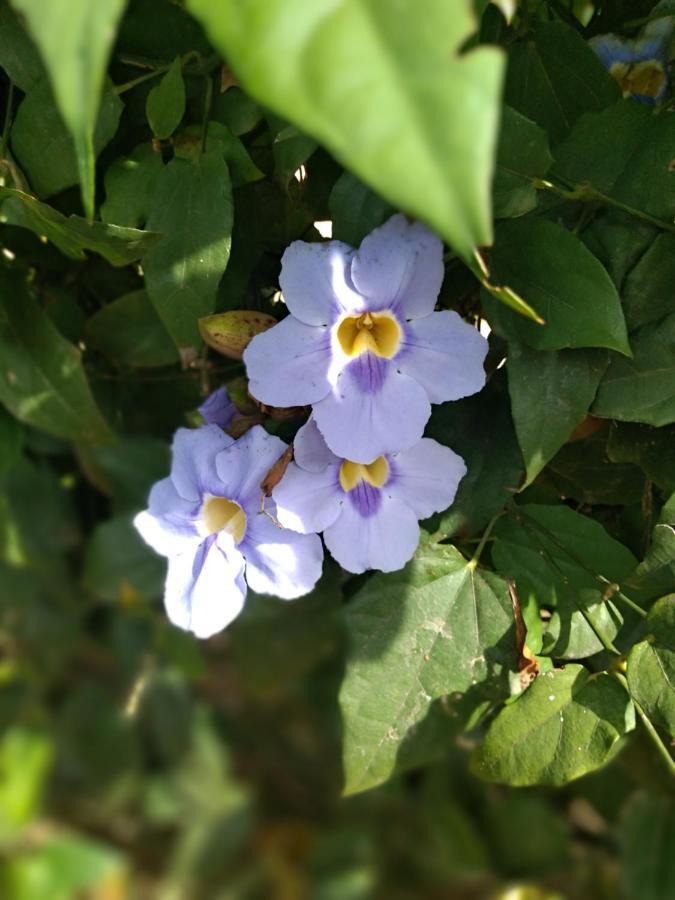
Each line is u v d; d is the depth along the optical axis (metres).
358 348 0.23
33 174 0.25
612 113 0.23
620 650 0.27
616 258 0.24
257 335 0.23
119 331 0.31
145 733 0.57
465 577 0.26
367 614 0.26
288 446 0.24
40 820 0.57
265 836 0.59
